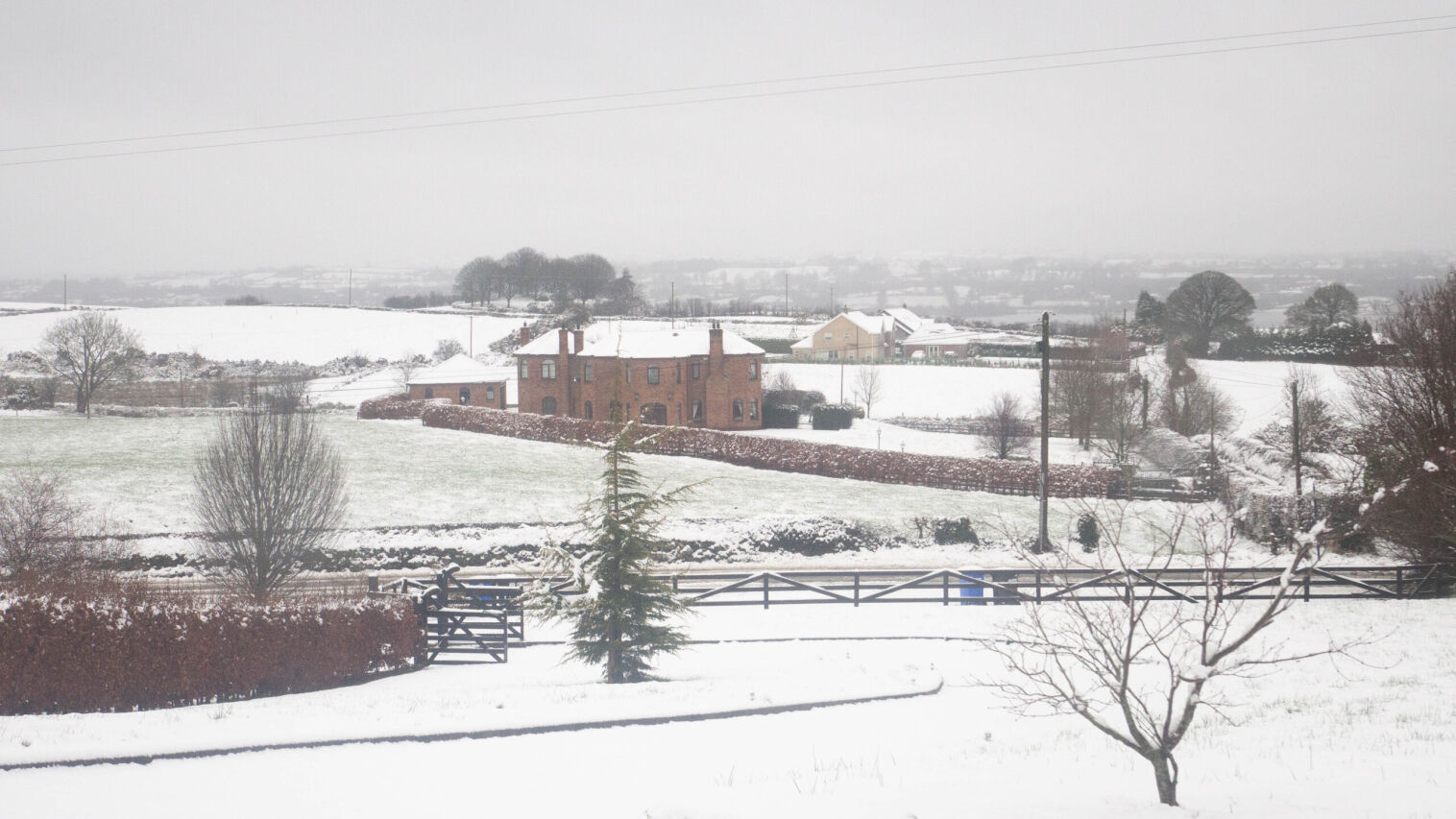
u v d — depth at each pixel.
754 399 81.12
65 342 81.00
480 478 52.62
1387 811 10.02
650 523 21.77
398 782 13.52
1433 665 20.80
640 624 21.58
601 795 12.97
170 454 53.72
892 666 22.23
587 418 80.44
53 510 33.88
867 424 82.88
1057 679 21.38
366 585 31.84
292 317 145.25
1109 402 70.94
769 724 17.11
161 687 19.44
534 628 29.95
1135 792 11.59
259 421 32.31
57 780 13.34
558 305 157.25
